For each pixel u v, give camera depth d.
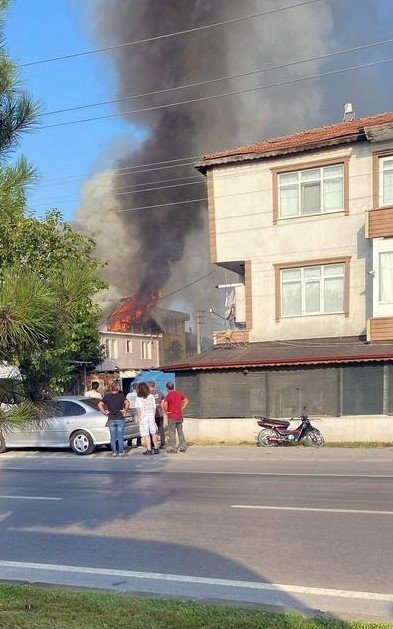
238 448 17.62
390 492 10.07
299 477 11.97
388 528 7.65
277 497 9.88
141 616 4.68
